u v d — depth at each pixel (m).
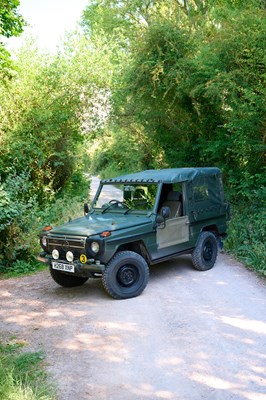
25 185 10.05
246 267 8.25
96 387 4.00
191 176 8.01
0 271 8.77
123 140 27.22
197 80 11.80
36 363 4.50
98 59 13.96
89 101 14.37
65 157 14.49
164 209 7.00
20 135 12.40
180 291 6.84
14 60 13.42
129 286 6.62
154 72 11.84
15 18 12.62
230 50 10.70
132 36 15.08
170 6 15.59
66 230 6.80
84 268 6.36
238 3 12.45
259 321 5.48
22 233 9.01
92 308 6.23
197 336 5.07
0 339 5.24
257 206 10.49
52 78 13.48
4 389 3.60
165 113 13.76
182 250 7.65
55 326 5.60
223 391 3.86
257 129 10.13
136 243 7.07
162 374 4.21
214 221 8.48
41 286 7.61
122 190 7.86
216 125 12.93
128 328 5.40
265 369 4.24
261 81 10.45
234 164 12.39
